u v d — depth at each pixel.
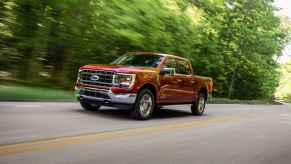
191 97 13.75
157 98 11.73
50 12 18.23
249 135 10.13
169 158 6.64
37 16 18.33
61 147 6.66
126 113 12.34
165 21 19.22
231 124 12.34
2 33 18.73
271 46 36.81
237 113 17.03
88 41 19.62
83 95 11.31
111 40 19.31
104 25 17.97
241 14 34.56
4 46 18.80
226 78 37.19
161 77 11.75
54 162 5.68
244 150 7.92
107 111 12.42
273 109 23.42
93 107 12.21
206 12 27.36
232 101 29.02
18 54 18.95
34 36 18.61
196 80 13.89
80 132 8.24
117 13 16.34
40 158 5.83
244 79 41.09
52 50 19.91
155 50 18.53
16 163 5.46
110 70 10.75
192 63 27.36
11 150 6.13
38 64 18.92
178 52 21.06
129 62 12.14
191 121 12.19
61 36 19.02
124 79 10.68
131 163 6.07
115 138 8.02
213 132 10.16
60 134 7.79
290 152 8.14
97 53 20.75
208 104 21.78
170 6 19.72
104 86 10.80
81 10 17.39
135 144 7.59
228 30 34.41
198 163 6.48
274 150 8.20
